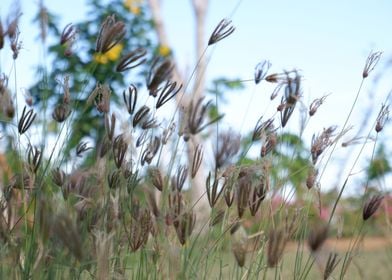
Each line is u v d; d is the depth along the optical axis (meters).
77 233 1.02
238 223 1.38
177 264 1.31
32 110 1.42
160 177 1.38
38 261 1.15
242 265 1.20
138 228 1.33
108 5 4.72
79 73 3.80
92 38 4.39
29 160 1.39
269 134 1.45
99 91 1.46
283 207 1.53
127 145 1.35
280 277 1.54
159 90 1.38
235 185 1.32
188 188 1.43
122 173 1.39
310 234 1.11
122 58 1.36
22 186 1.41
